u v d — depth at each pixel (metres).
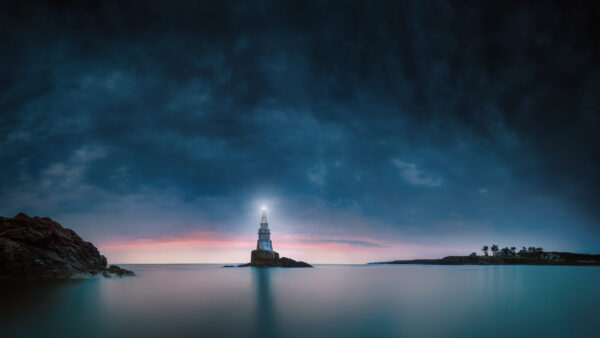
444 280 68.56
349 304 33.94
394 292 45.25
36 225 54.50
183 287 51.88
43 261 50.28
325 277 79.88
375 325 23.83
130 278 64.25
